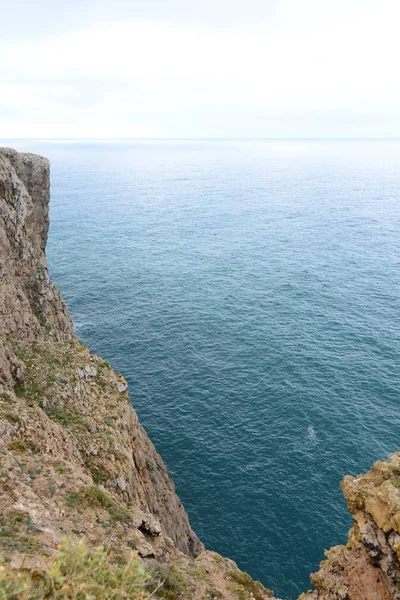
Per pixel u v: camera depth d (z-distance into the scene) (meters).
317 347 79.94
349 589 19.09
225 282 114.94
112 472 28.41
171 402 64.69
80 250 142.62
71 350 40.59
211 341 82.62
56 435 27.27
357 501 19.86
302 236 165.38
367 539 18.64
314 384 68.56
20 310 38.97
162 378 70.62
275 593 39.22
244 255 140.25
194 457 54.44
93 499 21.27
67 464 23.31
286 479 51.31
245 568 41.38
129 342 82.19
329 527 45.44
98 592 9.97
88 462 28.31
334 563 20.55
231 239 161.38
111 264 128.75
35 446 24.50
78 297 103.38
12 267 40.56
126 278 117.19
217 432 58.62
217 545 43.62
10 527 16.27
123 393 39.72
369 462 53.69
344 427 59.25
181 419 61.03
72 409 33.16
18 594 9.37
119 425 34.94
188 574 21.56
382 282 113.81
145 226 181.38
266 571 41.19
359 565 19.11
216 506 47.91
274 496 49.09
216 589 21.27
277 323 90.19
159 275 120.00
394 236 162.25
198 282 114.81
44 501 19.58
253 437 57.75
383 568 18.02
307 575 40.91
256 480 51.16
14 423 24.91
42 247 52.16
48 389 33.38
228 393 66.69
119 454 30.73
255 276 119.69
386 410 62.53
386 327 87.81
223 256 138.88
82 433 30.39
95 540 18.58
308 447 56.00
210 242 156.75
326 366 73.56
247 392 66.94
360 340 82.50
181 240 159.38
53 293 48.06
